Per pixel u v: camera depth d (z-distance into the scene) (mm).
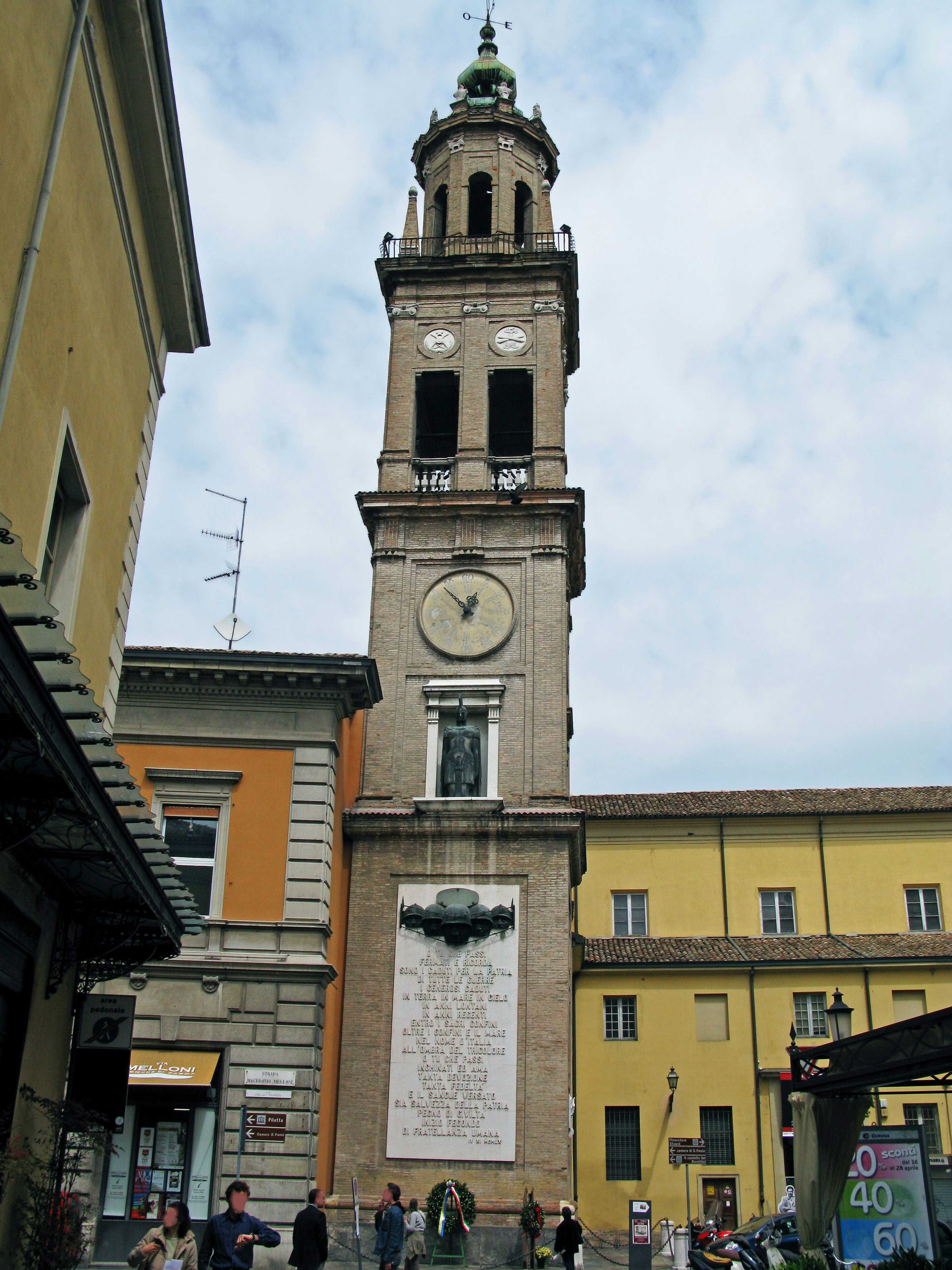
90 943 16969
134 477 18344
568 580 42031
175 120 17172
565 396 44844
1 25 11633
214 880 31031
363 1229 30484
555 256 42750
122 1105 16750
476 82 49406
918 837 47719
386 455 40781
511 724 36219
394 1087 31984
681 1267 29625
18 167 12312
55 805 12125
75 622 15797
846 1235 19391
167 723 32469
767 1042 41938
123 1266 26844
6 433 12633
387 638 37594
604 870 48656
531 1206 29891
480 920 33312
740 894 47719
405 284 43500
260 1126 28656
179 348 20094
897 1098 41156
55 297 13984
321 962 30156
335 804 33188
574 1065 41844
